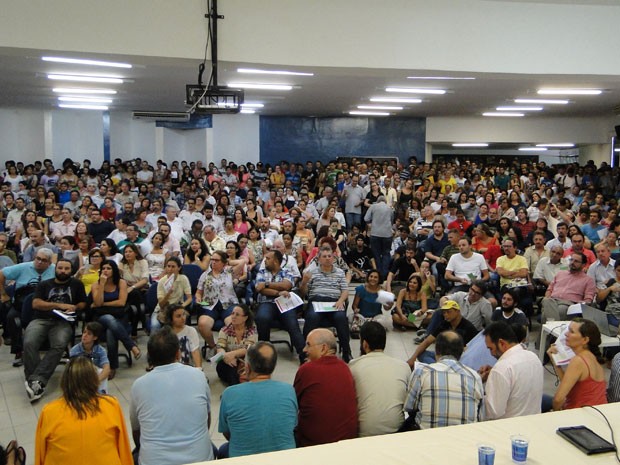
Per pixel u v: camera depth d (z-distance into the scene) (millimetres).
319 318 5312
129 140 15336
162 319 5195
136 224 8016
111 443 2592
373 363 3156
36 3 6090
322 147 16031
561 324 5145
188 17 6496
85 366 2619
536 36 7281
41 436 2547
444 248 7598
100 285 5227
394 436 2461
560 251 6414
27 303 5141
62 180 12164
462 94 11547
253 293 6512
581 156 17297
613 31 7367
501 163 15852
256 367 2857
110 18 6289
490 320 5324
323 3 6863
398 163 15414
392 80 9859
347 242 8992
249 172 14680
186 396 2764
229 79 9750
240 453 2689
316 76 9516
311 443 2961
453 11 7125
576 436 2395
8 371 5203
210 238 7680
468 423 2781
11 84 10281
